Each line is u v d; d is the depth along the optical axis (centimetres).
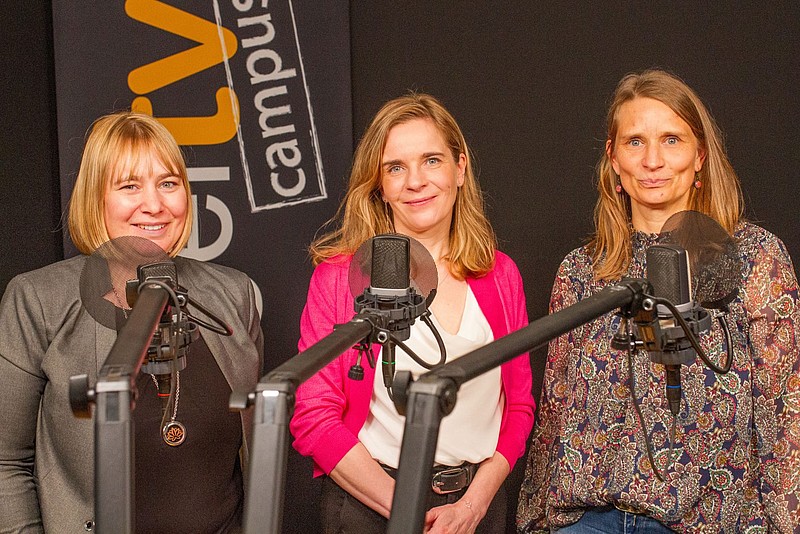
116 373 98
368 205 240
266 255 319
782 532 211
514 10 318
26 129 308
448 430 221
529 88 320
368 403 224
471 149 322
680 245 139
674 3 315
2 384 206
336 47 315
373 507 216
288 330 322
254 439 96
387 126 234
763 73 315
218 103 312
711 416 211
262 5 312
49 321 210
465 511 218
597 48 318
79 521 203
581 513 227
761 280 215
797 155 317
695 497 210
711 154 229
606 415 221
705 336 212
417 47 320
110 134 217
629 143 227
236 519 223
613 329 222
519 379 245
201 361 219
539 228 325
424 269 150
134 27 306
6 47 305
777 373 213
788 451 212
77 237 221
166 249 225
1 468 208
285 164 317
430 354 225
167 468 208
